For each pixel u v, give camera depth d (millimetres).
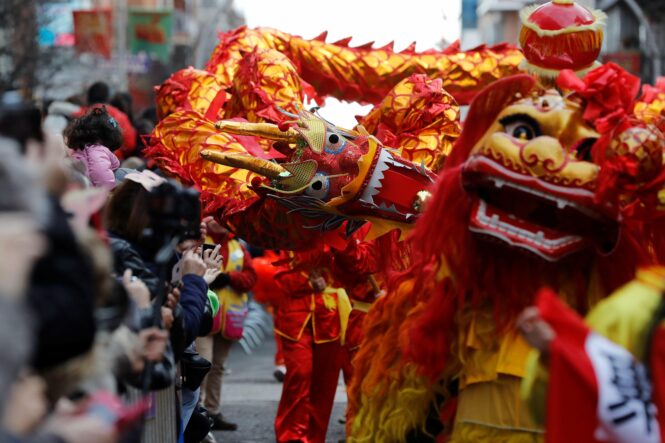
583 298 6598
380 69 10844
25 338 3967
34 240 4027
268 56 9633
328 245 9000
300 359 11148
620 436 5160
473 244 6645
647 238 6863
